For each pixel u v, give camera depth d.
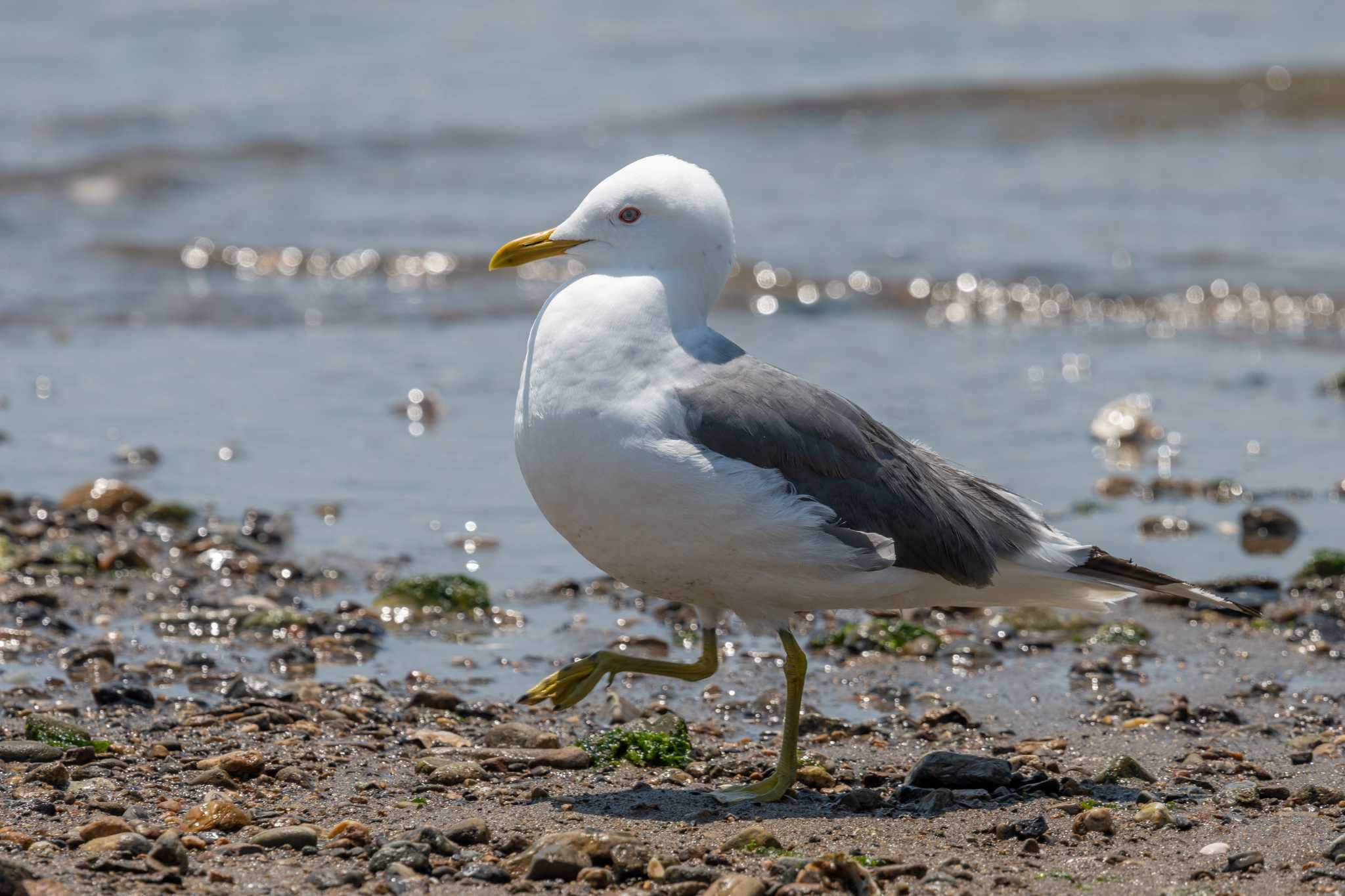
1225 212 25.80
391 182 28.16
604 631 11.92
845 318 21.55
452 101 33.50
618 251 8.70
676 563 8.25
